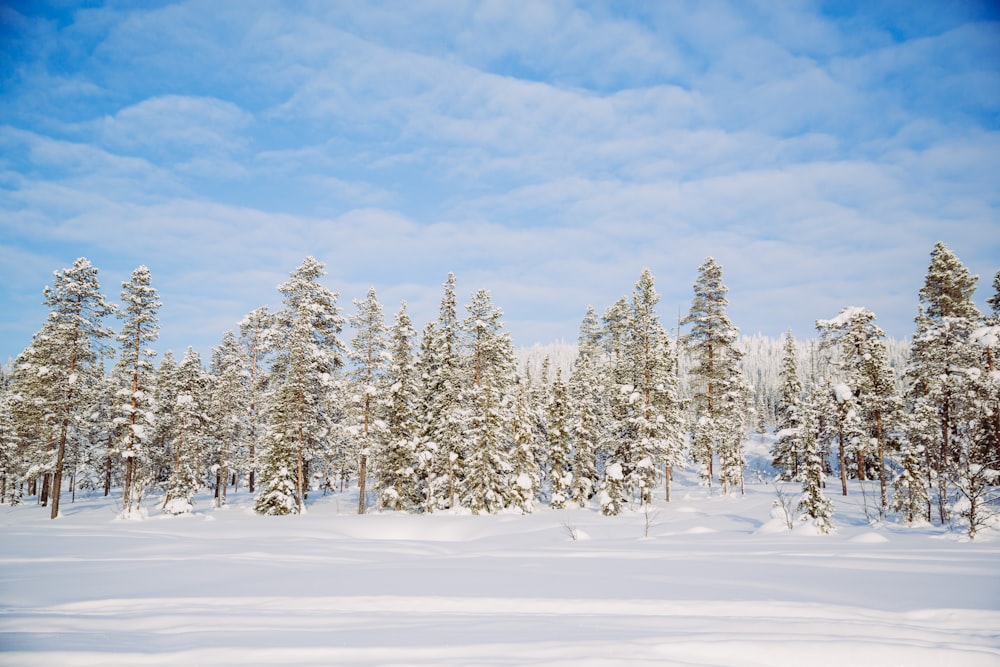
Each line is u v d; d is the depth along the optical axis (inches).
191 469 1702.8
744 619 342.3
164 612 370.9
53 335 1476.4
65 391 1487.5
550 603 393.7
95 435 2074.3
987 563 574.6
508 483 1609.3
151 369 1509.6
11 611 380.8
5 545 829.8
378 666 245.3
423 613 368.8
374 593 437.1
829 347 1692.9
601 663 248.7
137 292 1492.4
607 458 1780.3
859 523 1184.8
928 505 1154.7
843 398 1587.1
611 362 2022.6
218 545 853.2
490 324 1711.4
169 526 1131.3
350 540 986.7
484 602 397.4
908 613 364.2
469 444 1561.3
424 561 661.9
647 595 418.0
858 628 319.9
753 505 1414.9
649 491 1523.1
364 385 1539.1
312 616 355.6
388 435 1583.4
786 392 2177.7
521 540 1005.2
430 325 1776.6
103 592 454.0
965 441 1112.2
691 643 277.9
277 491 1435.8
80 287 1523.1
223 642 284.2
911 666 268.4
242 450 1820.9
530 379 2539.4
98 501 1902.1
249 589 461.1
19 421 1603.1
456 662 249.0
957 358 1219.2
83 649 271.7
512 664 245.4
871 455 1739.7
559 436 1721.2
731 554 683.4
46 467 1507.1
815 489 1040.2
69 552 757.9
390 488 1558.8
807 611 369.1
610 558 660.1
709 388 1689.2
